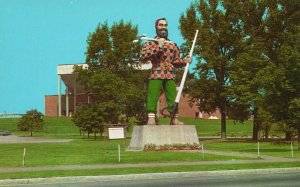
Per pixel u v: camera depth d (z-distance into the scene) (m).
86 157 29.62
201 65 63.34
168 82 40.75
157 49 40.03
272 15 60.31
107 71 76.06
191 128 39.84
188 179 19.41
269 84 36.09
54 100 138.75
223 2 63.03
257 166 23.30
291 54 35.12
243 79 57.09
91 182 18.66
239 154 31.95
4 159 28.62
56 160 27.48
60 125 105.75
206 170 21.61
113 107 68.56
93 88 72.50
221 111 65.81
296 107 34.41
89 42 80.75
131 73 82.75
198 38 63.34
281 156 30.05
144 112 72.69
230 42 63.56
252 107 58.88
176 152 34.75
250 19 63.12
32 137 79.81
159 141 38.66
